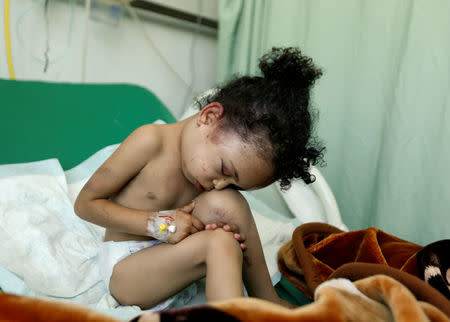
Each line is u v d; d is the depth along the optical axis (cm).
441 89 122
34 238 82
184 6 174
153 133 77
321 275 84
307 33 156
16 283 72
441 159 123
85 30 146
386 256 86
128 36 161
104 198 77
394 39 134
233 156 68
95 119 134
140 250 77
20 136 119
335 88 151
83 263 84
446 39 119
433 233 127
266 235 109
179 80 185
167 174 78
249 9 169
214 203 76
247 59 175
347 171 151
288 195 125
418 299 53
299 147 72
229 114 71
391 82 135
